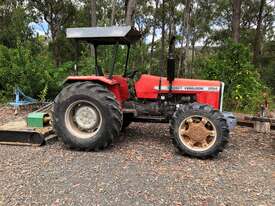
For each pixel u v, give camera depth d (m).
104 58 7.59
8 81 9.45
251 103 9.21
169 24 31.17
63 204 3.49
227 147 5.72
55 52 28.30
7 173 4.27
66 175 4.23
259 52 28.62
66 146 5.45
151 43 30.62
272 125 6.13
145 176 4.25
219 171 4.52
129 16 12.61
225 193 3.83
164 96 5.76
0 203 3.49
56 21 31.45
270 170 4.61
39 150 5.27
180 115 5.09
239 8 15.29
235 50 9.51
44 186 3.90
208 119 5.00
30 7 29.73
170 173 4.38
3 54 9.65
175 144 5.12
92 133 5.38
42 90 9.52
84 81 5.66
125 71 6.52
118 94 5.77
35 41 13.43
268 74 24.22
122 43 6.33
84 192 3.76
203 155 4.97
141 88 5.81
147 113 5.86
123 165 4.64
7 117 7.76
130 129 6.80
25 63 9.43
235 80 9.39
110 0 26.67
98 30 5.52
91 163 4.70
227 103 9.37
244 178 4.29
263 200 3.68
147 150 5.38
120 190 3.83
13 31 19.11
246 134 6.63
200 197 3.70
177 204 3.53
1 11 24.69
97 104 5.27
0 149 5.29
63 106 5.37
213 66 9.57
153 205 3.50
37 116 5.95
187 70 17.73
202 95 5.64
